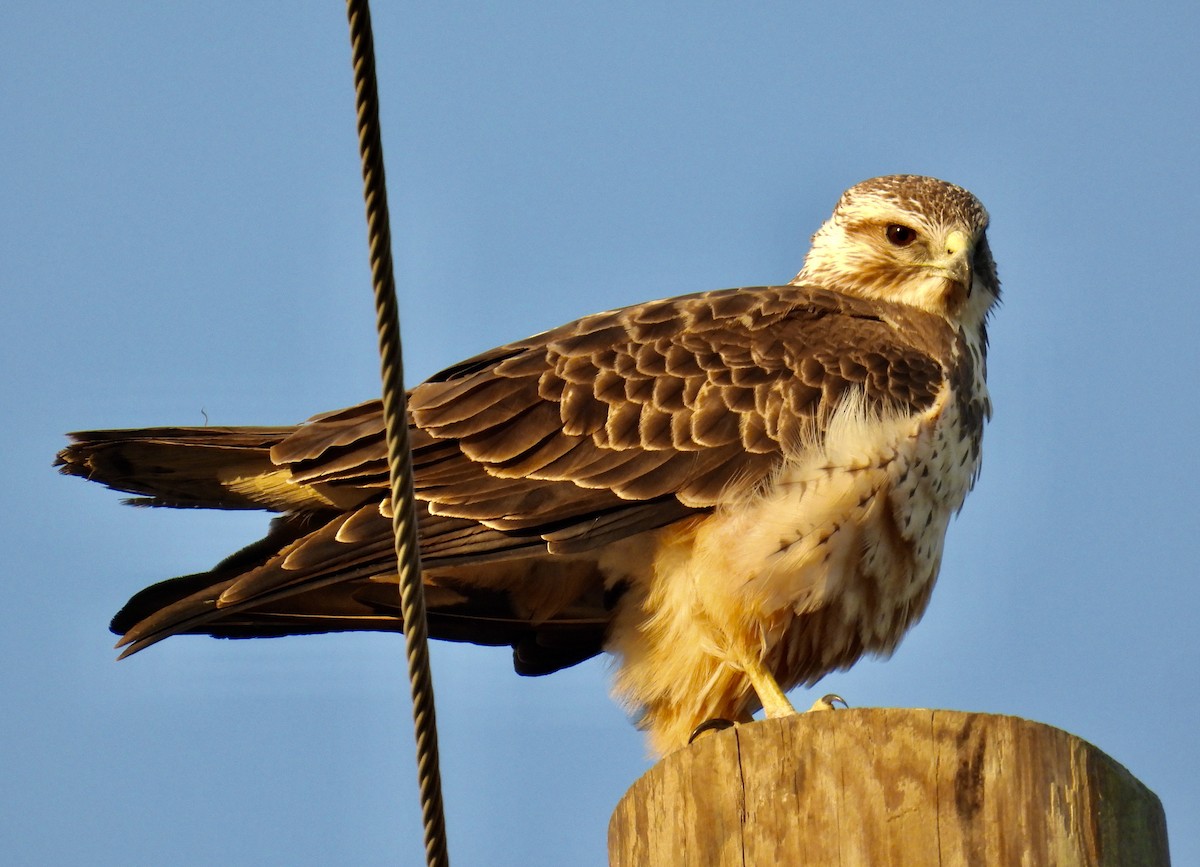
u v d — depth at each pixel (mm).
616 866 8719
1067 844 7938
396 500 7199
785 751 8133
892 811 7957
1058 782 8023
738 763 8180
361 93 6887
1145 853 8180
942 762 8008
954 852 7879
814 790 8039
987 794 7957
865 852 7918
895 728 8070
